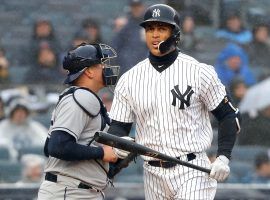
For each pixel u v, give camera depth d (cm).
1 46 3553
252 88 3231
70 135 1572
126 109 1662
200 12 3488
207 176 1631
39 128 3045
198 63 1633
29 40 3681
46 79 3384
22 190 2647
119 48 3319
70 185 1616
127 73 1662
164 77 1622
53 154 1580
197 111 1630
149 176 1667
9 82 3372
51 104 3275
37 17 3816
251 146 3088
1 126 2984
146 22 1609
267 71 3319
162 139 1620
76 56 1633
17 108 2992
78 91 1603
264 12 3497
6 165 2833
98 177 1634
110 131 1664
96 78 1650
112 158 1614
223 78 3291
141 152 1567
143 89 1630
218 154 1630
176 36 1620
